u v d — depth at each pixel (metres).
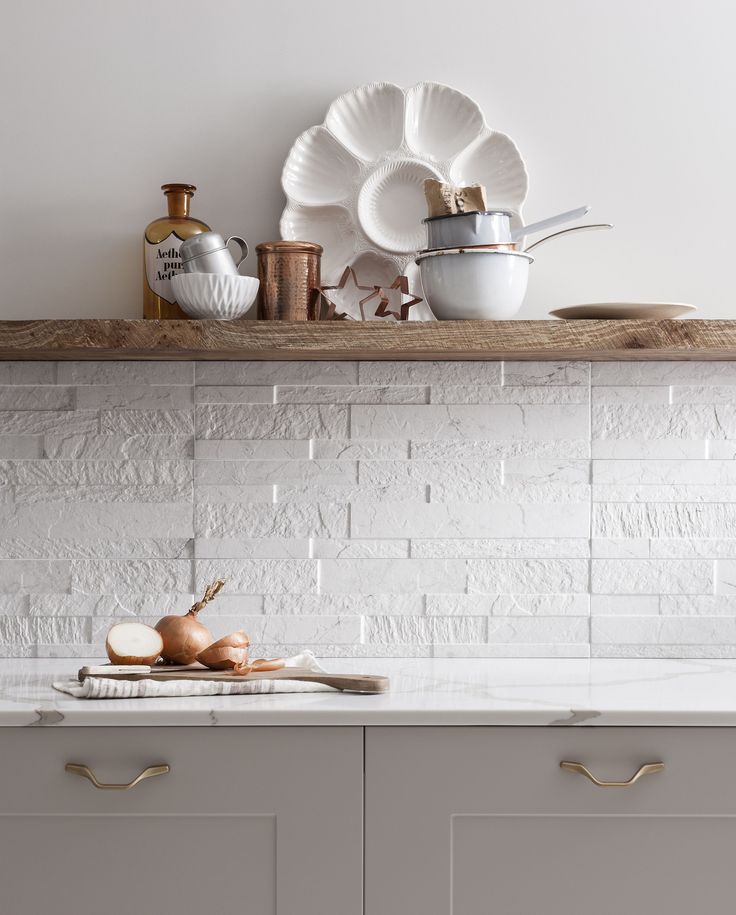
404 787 1.32
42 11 1.80
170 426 1.80
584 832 1.33
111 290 1.80
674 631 1.81
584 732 1.33
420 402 1.81
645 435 1.81
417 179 1.79
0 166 1.80
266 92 1.81
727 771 1.32
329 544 1.81
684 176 1.83
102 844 1.32
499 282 1.54
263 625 1.80
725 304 1.82
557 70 1.82
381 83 1.78
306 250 1.63
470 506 1.81
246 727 1.32
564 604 1.81
